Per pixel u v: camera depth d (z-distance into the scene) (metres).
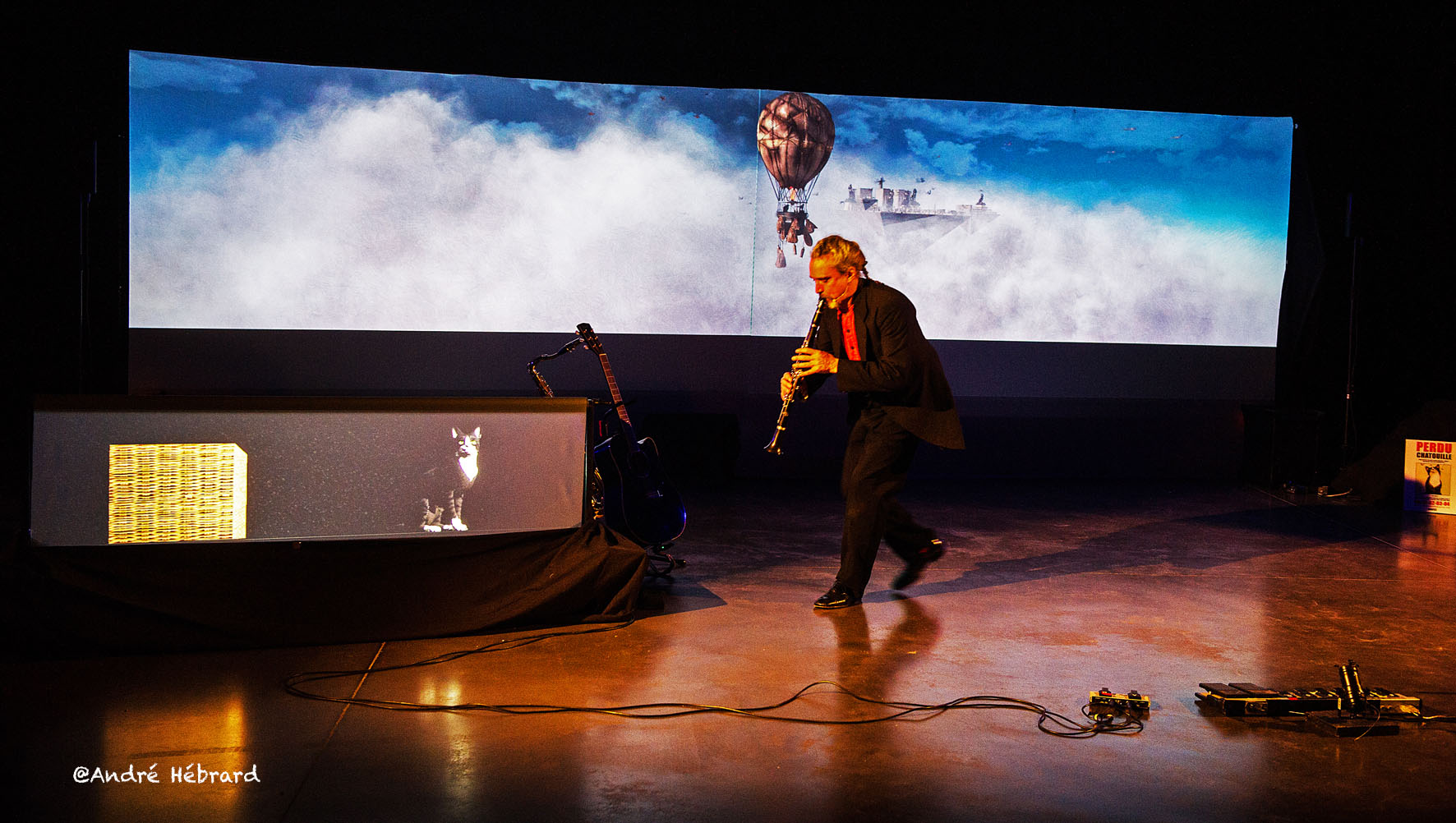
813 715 2.81
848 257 3.84
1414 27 7.14
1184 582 4.54
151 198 6.67
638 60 7.07
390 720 2.69
